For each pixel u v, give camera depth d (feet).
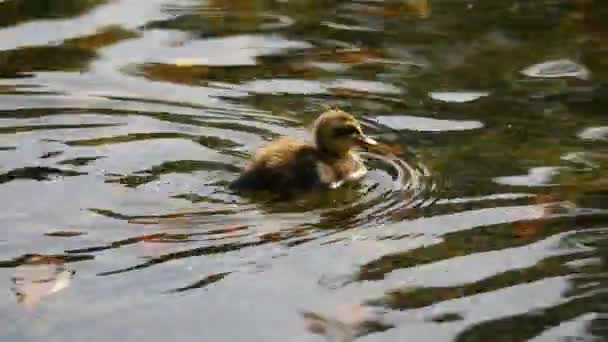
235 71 48.19
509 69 48.65
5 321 28.84
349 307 29.71
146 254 32.32
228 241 33.22
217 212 35.22
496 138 41.39
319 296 30.22
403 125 42.83
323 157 38.73
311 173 37.68
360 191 37.32
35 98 44.27
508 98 45.44
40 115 42.60
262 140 41.22
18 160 38.42
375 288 30.68
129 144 40.19
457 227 34.30
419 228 34.30
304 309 29.63
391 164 39.37
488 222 34.58
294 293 30.37
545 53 50.47
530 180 37.55
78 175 37.42
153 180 37.29
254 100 45.03
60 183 36.78
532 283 30.83
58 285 30.60
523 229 34.04
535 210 35.27
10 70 47.34
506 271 31.53
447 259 32.24
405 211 35.58
